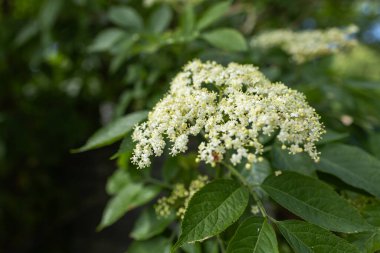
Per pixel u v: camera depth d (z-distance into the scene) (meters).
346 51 0.74
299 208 0.36
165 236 0.46
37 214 1.28
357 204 0.42
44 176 1.30
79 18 0.95
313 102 0.63
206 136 0.36
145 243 0.46
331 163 0.43
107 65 1.13
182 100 0.38
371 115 0.73
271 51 0.76
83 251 1.28
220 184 0.35
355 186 0.41
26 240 1.24
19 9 1.17
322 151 0.44
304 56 0.68
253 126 0.36
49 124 1.24
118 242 1.27
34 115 1.25
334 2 1.21
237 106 0.37
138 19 0.70
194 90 0.40
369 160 0.42
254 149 0.43
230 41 0.54
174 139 0.37
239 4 1.06
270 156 0.43
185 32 0.59
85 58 1.06
